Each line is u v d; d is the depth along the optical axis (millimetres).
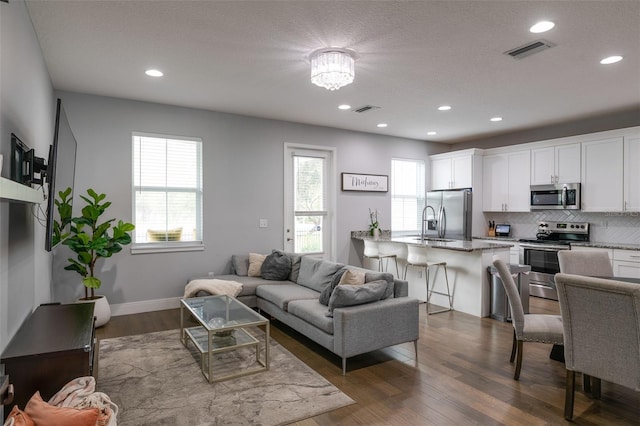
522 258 5938
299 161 6051
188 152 5090
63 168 2764
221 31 2883
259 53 3281
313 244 6199
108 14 2637
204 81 4004
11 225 2129
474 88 4188
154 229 4875
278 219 5766
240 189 5430
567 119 5621
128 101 4656
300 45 3119
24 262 2477
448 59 3389
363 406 2535
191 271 5059
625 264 4809
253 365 3178
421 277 5402
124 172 4637
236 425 2311
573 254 3443
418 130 6473
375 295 3240
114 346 3600
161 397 2641
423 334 3965
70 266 4012
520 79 3904
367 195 6715
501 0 2436
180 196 5035
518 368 2904
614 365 2123
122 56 3350
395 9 2555
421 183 7402
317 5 2512
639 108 4992
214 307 3611
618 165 5090
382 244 6113
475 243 5145
